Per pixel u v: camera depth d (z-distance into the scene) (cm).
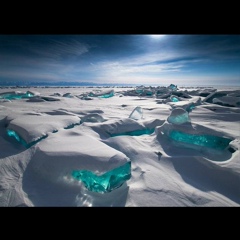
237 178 251
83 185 229
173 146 379
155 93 2169
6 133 417
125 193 223
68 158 245
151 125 503
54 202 203
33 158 280
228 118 676
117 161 238
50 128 390
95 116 571
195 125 414
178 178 267
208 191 236
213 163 287
